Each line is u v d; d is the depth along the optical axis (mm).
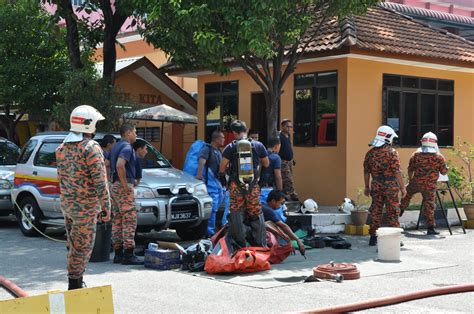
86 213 7145
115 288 8031
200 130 18953
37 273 9008
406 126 16453
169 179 11508
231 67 16406
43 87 18359
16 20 18391
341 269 8680
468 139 18078
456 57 16406
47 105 19031
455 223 15039
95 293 4996
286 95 16469
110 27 15812
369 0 12984
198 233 12047
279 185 11180
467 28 24531
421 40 16641
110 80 15906
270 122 13312
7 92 18219
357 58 15266
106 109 14727
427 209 13336
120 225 9797
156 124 23359
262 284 8273
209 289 8008
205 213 11633
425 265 9773
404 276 8914
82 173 7098
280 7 11289
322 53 14828
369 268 9469
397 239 10133
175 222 11258
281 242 10016
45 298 4789
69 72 14984
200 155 11953
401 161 16250
